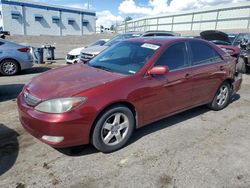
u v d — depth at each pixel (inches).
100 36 1301.7
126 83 128.6
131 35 400.2
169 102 152.4
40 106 114.8
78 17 1920.5
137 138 147.2
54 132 110.6
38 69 390.9
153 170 115.4
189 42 170.2
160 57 148.0
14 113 182.4
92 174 111.2
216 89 190.4
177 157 127.0
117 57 161.0
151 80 138.8
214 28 1222.3
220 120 180.4
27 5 1641.2
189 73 160.9
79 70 149.5
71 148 132.6
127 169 115.6
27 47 348.5
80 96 113.8
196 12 1317.7
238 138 151.4
